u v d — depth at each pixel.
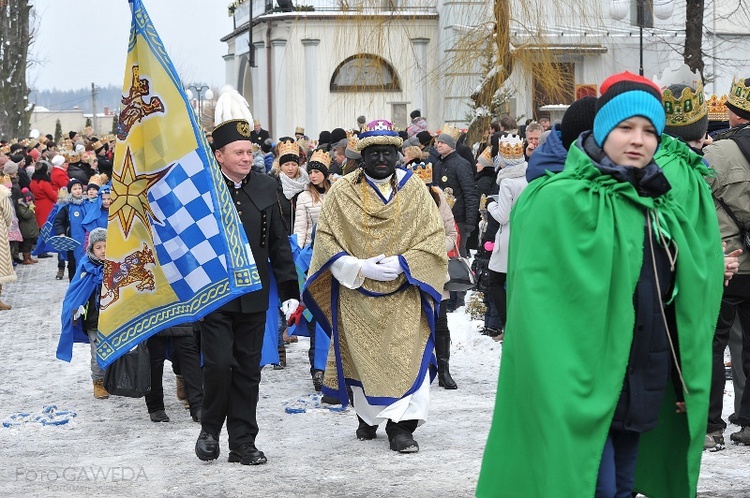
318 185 10.26
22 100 47.06
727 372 9.00
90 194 15.94
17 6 45.53
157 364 8.48
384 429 7.90
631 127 4.22
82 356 11.79
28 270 21.28
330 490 6.29
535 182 4.41
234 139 6.93
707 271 4.34
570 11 21.03
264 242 7.00
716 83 29.08
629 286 4.14
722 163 6.68
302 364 10.98
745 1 24.34
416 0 31.64
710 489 5.96
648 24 30.03
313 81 34.72
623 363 4.12
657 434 4.54
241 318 6.89
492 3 20.61
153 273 6.74
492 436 4.30
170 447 7.62
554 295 4.16
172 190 6.66
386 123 7.24
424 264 7.20
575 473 4.04
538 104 22.36
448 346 9.52
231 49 42.28
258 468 6.88
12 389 10.09
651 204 4.21
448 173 14.49
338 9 21.67
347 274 7.17
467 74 21.53
